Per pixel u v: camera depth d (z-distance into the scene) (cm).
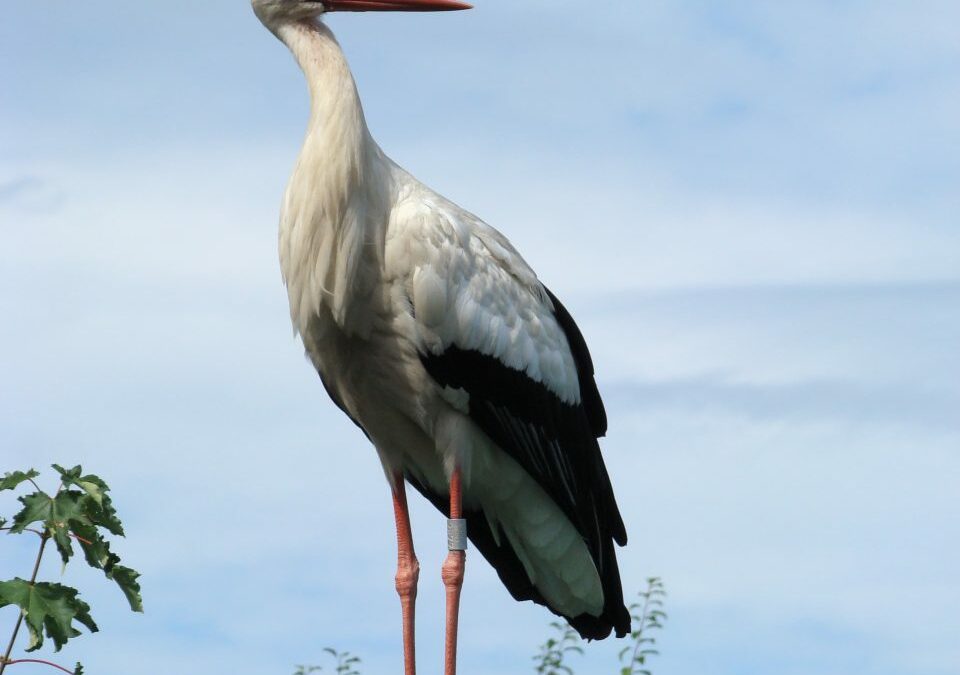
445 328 1103
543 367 1184
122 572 712
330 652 1456
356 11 1103
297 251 1074
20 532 694
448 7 1106
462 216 1139
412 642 1169
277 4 1095
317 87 1073
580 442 1238
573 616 1302
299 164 1074
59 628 693
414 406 1149
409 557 1192
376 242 1077
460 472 1166
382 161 1095
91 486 707
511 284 1162
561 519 1244
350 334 1109
